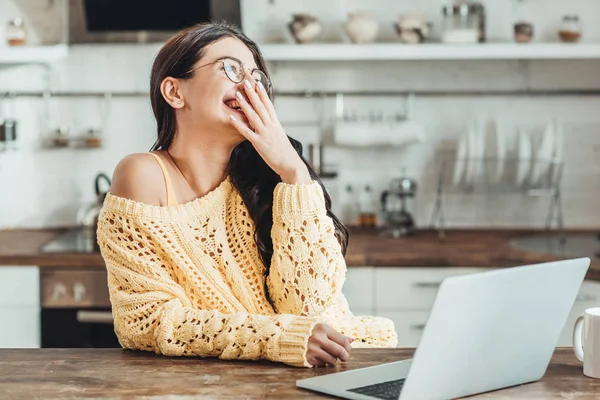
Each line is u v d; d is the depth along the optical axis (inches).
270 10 156.4
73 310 133.0
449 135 158.4
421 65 157.8
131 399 53.9
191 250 67.8
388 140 152.6
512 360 56.6
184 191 69.4
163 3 150.8
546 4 156.4
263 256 71.2
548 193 158.6
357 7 156.4
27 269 132.1
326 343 61.7
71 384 57.1
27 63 156.4
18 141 157.2
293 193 67.1
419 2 156.8
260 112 67.4
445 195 159.3
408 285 132.6
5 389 55.9
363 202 157.9
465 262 131.6
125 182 67.8
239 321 63.4
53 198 158.2
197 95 67.8
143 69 156.9
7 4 154.4
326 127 158.1
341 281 68.9
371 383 56.4
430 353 51.4
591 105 157.9
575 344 61.8
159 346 64.4
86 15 152.6
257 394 54.9
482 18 151.2
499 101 157.9
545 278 56.3
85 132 157.2
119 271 67.0
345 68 157.9
